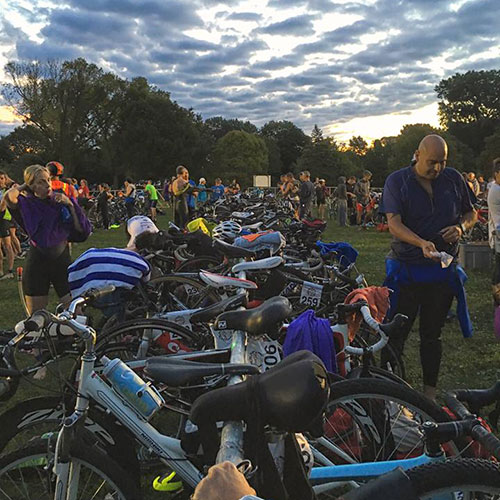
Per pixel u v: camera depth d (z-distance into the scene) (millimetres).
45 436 2283
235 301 2963
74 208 4633
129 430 2156
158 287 4438
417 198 3441
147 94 65562
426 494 1512
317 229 6766
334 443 2564
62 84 59125
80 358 2393
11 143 68688
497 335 3707
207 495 1049
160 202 28156
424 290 3543
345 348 2695
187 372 1869
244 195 18719
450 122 103625
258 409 1391
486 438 1508
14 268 10148
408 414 2475
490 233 5863
